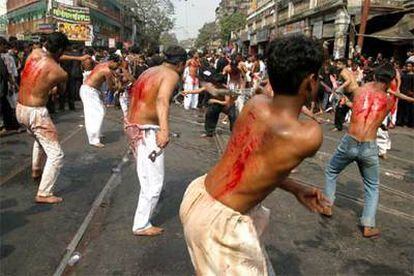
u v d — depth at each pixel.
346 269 4.11
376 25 18.55
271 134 2.07
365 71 13.45
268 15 37.12
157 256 4.15
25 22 39.59
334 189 5.31
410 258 4.39
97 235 4.56
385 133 8.52
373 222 4.81
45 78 5.15
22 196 5.62
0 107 9.38
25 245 4.31
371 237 4.82
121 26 55.12
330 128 12.02
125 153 7.97
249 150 2.15
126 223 4.86
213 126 9.76
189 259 4.11
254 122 2.15
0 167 6.88
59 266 3.93
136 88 4.52
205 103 14.09
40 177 6.27
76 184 6.14
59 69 5.26
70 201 5.49
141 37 65.12
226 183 2.23
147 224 4.57
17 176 6.44
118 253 4.18
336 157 5.11
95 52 15.97
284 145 2.04
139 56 15.25
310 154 2.06
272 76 2.07
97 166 7.07
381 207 5.80
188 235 2.30
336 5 20.12
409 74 12.77
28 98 5.19
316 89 2.12
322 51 2.07
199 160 7.78
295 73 2.02
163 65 4.45
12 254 4.13
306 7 25.72
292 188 2.45
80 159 7.49
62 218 4.96
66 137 9.25
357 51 16.11
